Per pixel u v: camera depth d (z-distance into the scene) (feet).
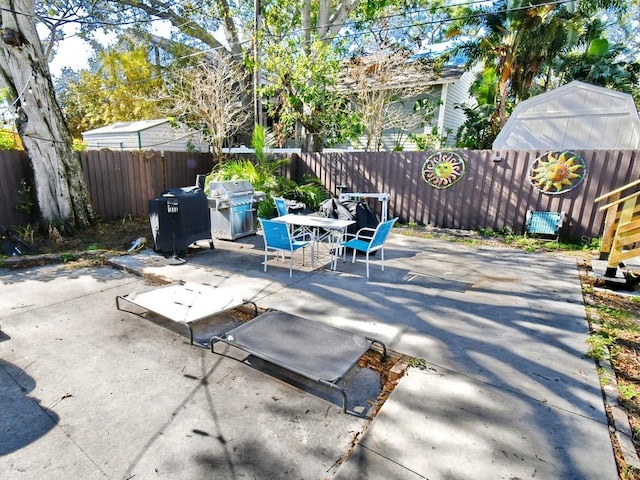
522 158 22.29
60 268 16.01
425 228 25.43
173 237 17.07
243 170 26.76
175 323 11.06
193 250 19.11
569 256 18.78
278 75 32.78
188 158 30.25
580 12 35.40
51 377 8.18
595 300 13.00
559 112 27.48
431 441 6.28
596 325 10.90
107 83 51.47
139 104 48.08
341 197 23.80
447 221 25.41
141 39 48.03
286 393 7.84
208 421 6.90
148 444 6.30
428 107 39.32
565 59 46.65
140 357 9.11
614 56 43.91
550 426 6.67
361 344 8.81
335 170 29.37
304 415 7.17
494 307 12.22
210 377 8.34
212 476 5.67
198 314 10.18
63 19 24.41
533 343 9.80
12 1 17.34
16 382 7.98
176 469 5.79
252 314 11.87
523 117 28.73
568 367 8.66
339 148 43.96
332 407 7.45
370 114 35.47
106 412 7.08
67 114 60.85
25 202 19.77
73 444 6.26
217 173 28.22
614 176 19.94
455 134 46.24
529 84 37.83
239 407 7.33
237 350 9.55
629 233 13.42
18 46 17.67
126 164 25.21
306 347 8.59
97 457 6.00
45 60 19.24
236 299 11.50
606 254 16.08
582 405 7.28
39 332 10.27
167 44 47.78
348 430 6.79
